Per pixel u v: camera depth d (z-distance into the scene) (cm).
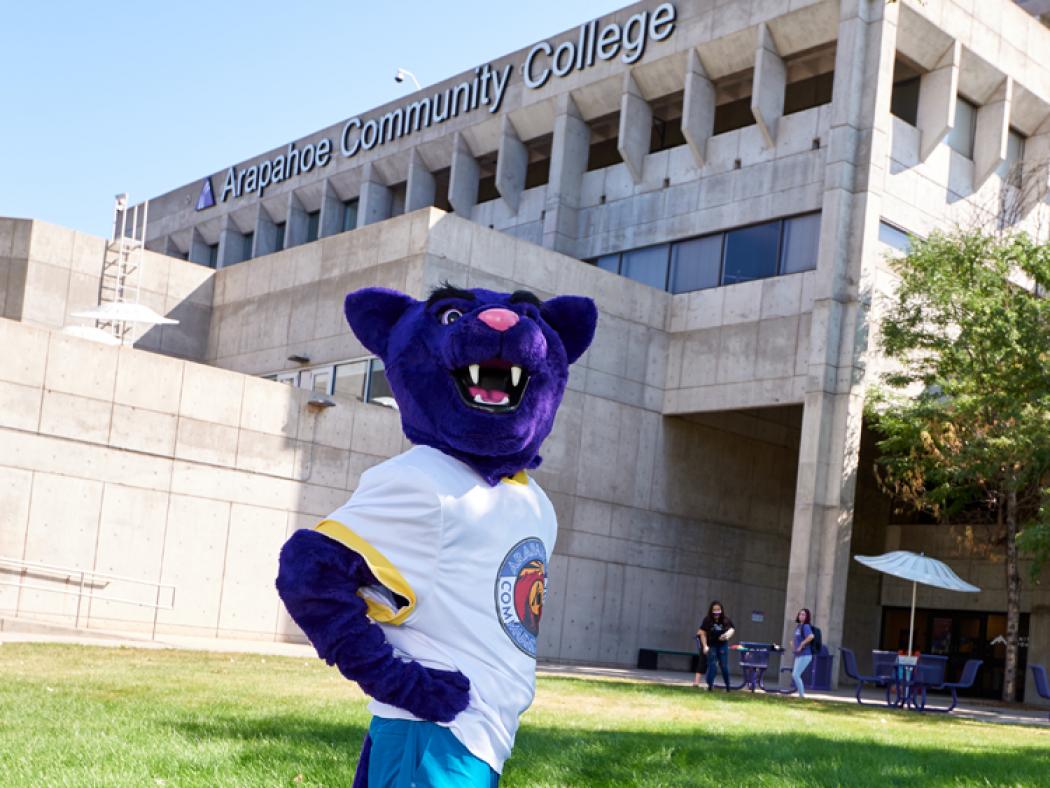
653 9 3200
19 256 3016
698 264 3080
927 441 2558
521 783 729
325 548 305
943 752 1120
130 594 2200
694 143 3086
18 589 2072
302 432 2436
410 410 331
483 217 3606
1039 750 1239
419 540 311
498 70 3556
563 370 354
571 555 2838
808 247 2848
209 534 2300
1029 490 2695
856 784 838
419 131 3762
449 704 301
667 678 2409
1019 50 3095
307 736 848
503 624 320
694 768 866
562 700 1431
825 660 2445
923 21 2855
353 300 352
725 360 2941
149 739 795
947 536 3291
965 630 3231
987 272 2605
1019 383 2516
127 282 3133
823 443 2645
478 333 317
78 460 2152
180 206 4694
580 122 3394
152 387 2242
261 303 3112
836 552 2589
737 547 3197
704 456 3133
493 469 328
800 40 2956
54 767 669
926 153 2916
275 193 4234
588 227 3338
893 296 2808
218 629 2302
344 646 299
